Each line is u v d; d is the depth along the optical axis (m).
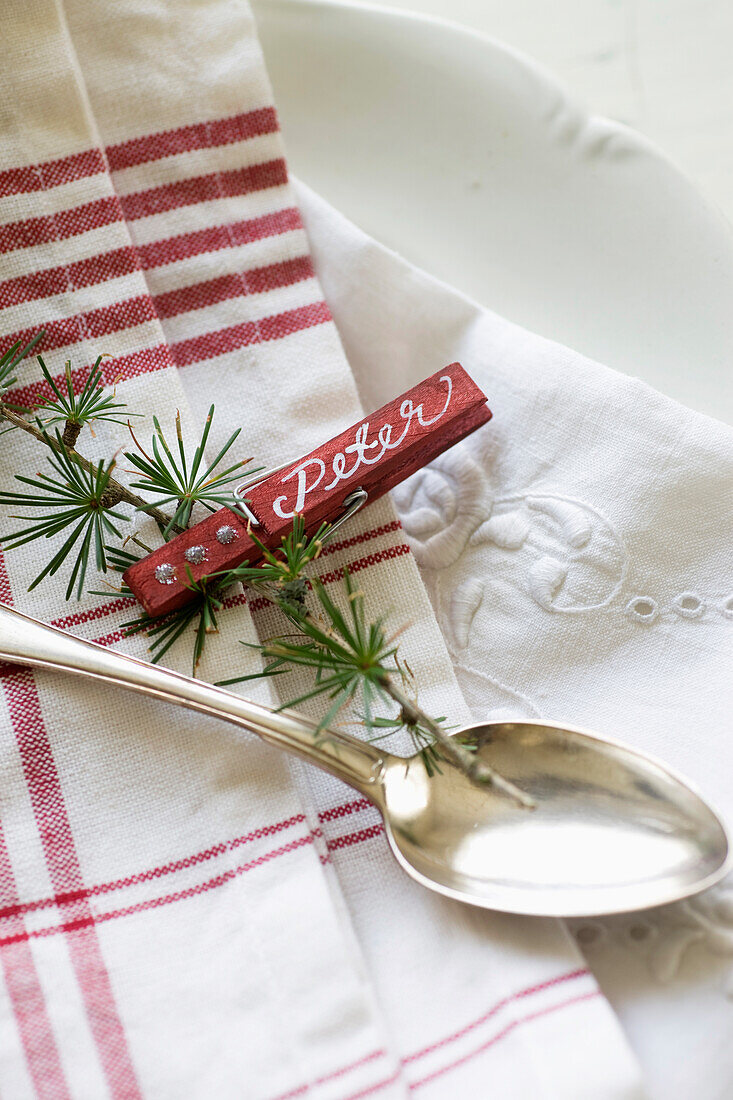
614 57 0.47
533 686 0.38
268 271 0.40
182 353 0.39
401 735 0.37
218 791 0.35
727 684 0.37
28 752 0.35
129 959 0.34
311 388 0.39
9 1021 0.33
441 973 0.35
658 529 0.38
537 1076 0.33
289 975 0.34
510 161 0.42
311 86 0.43
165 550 0.35
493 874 0.34
